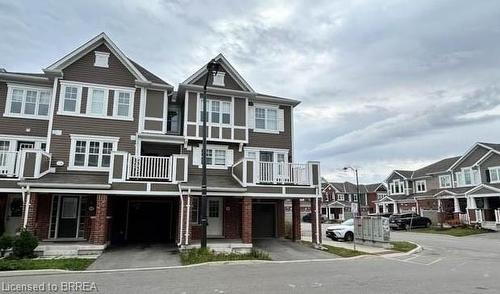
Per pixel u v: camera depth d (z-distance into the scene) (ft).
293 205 65.26
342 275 34.63
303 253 52.60
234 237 63.31
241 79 68.64
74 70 59.41
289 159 71.00
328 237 82.79
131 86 62.08
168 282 30.78
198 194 53.67
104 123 59.47
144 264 41.14
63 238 55.26
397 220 118.62
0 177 48.80
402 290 27.43
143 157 53.88
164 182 53.26
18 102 58.59
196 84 66.59
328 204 214.90
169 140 62.34
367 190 221.05
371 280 31.89
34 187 47.52
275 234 69.56
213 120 65.62
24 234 43.96
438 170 146.00
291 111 73.51
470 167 128.77
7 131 57.11
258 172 57.36
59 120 57.16
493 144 125.39
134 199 62.90
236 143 66.74
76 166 56.70
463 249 63.82
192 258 43.47
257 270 37.70
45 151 55.62
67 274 35.14
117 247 54.24
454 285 29.60
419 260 48.03
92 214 56.75
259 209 70.13
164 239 64.28
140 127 61.16
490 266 42.09
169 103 70.85
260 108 71.26
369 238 65.87
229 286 28.94
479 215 114.83
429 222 123.75
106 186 49.93
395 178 171.63
